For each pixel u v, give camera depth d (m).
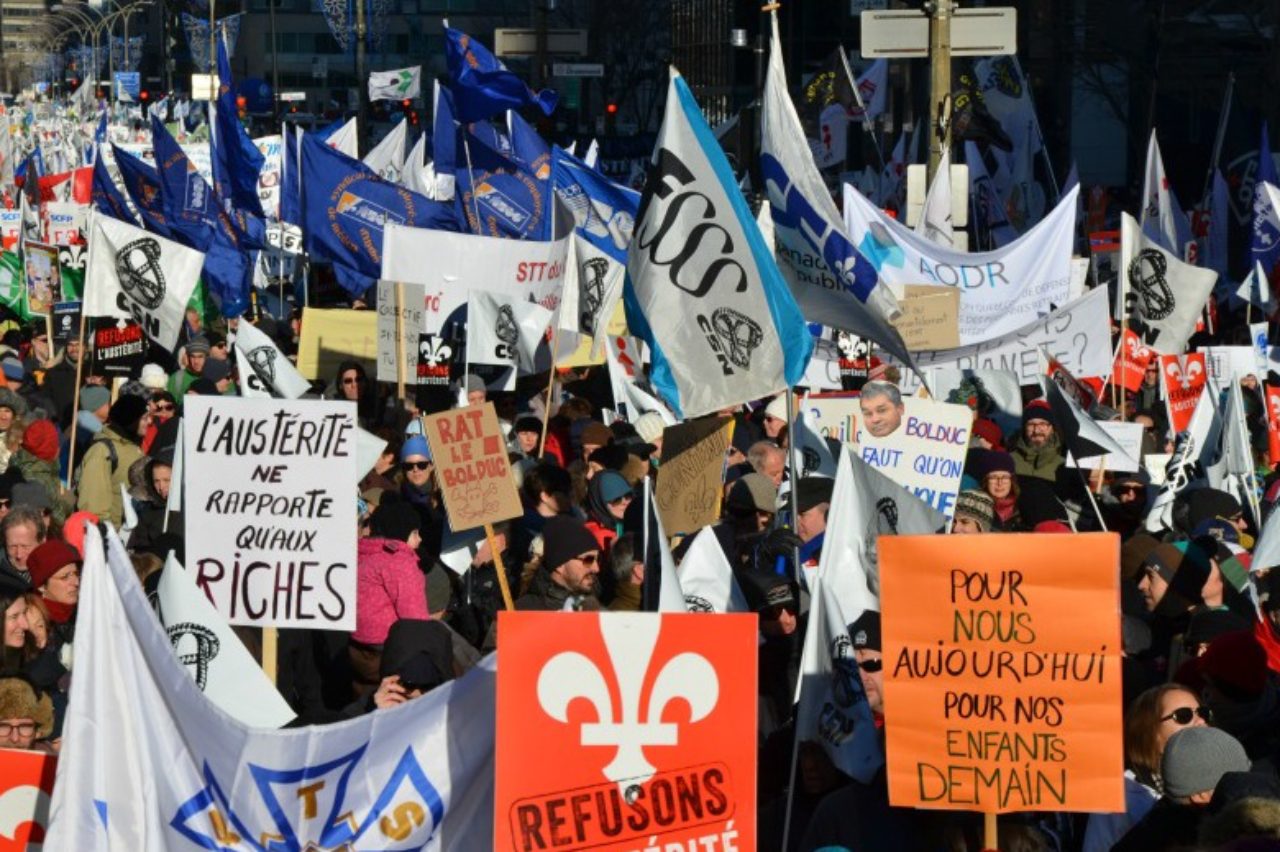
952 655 7.92
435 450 13.16
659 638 7.65
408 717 8.06
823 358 19.52
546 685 7.62
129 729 7.92
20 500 14.72
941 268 21.92
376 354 22.48
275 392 18.36
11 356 25.02
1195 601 11.44
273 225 37.97
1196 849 6.10
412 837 8.09
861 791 8.46
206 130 77.62
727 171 12.47
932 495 13.45
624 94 109.06
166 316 20.53
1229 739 7.95
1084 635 7.82
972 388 18.88
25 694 9.27
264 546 10.26
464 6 166.62
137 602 7.87
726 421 13.16
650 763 7.64
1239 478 15.88
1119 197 67.19
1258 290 24.52
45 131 81.12
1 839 8.45
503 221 29.09
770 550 12.27
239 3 99.19
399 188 29.20
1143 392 23.27
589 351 23.47
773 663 10.69
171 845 7.93
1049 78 75.56
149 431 19.47
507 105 28.58
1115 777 7.80
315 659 12.17
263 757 7.96
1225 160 50.50
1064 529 13.59
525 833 7.61
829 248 13.30
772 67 13.38
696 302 12.59
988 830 7.91
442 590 13.82
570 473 15.90
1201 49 67.25
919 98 63.75
